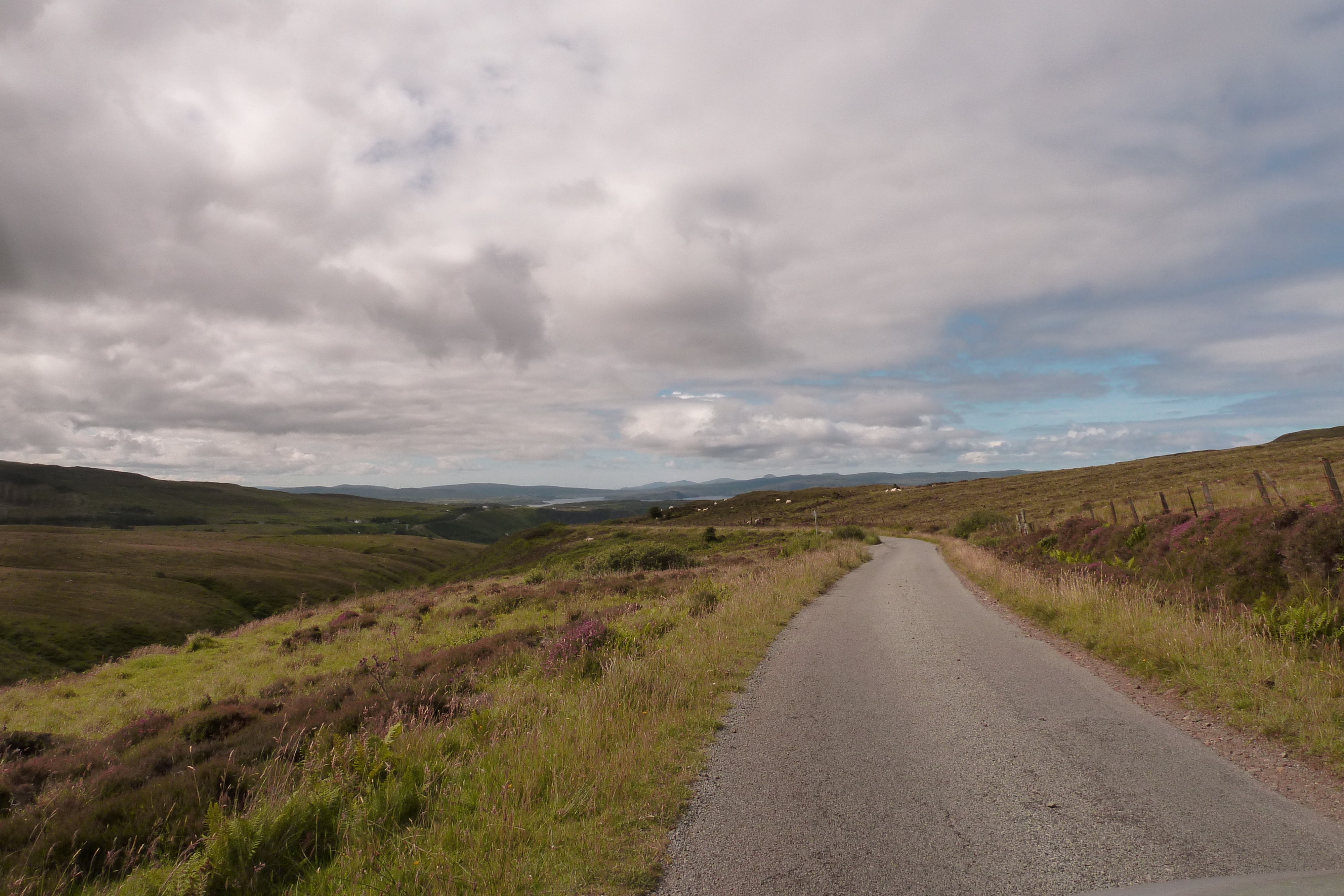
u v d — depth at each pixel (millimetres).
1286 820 4293
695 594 17859
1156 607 10688
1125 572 15516
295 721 9125
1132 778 5129
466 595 31844
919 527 74375
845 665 9836
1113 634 9945
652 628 12742
